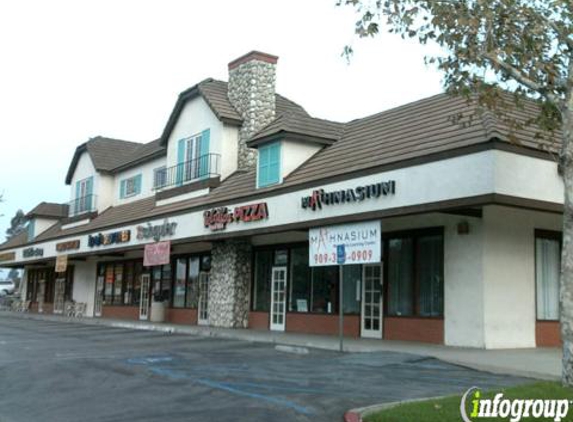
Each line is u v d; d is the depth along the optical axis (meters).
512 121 12.18
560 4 10.93
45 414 8.92
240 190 23.48
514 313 16.77
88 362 14.23
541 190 14.43
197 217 23.81
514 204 13.89
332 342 18.02
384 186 16.03
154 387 10.87
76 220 38.84
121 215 33.41
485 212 16.44
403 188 15.62
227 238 22.56
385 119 21.39
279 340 18.94
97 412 8.96
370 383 11.18
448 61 11.38
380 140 19.17
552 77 10.72
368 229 16.38
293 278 23.25
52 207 45.47
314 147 22.14
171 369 13.02
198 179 27.53
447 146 15.11
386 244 19.50
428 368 13.09
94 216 37.47
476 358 13.95
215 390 10.48
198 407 9.16
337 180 17.59
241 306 24.84
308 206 18.42
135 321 30.66
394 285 19.11
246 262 25.12
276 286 23.94
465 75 11.39
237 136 27.12
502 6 10.90
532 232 17.59
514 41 11.12
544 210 14.55
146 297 32.31
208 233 23.00
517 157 14.11
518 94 11.80
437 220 17.77
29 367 13.54
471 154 14.20
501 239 16.75
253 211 20.64
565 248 9.59
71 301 39.91
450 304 17.08
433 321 17.55
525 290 17.14
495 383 11.23
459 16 10.70
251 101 26.84
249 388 10.66
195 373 12.43
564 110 10.01
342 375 12.12
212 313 25.72
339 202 17.36
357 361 14.09
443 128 16.70
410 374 12.27
